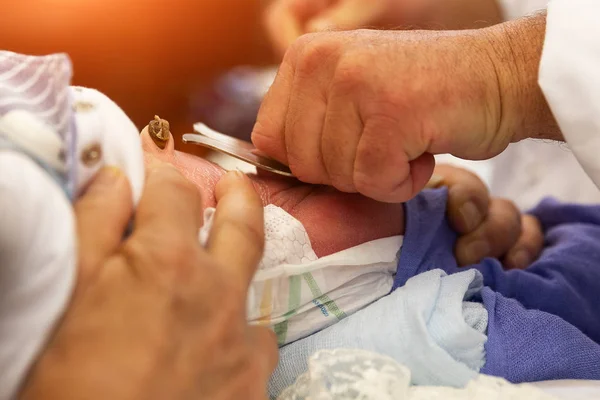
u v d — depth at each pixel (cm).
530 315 58
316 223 60
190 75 103
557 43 55
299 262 57
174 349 33
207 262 36
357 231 61
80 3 99
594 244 75
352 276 59
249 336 39
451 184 76
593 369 56
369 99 53
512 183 105
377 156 54
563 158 101
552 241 81
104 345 31
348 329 55
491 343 55
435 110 53
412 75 53
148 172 40
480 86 55
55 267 30
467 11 109
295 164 60
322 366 47
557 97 55
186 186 40
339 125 55
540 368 55
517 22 60
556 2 58
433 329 53
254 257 41
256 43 107
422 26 100
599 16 55
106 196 36
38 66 39
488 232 76
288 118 59
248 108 99
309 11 106
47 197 31
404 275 63
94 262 34
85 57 100
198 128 73
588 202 97
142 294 33
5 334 30
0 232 29
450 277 60
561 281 69
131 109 101
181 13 103
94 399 30
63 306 31
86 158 38
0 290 30
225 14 103
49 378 31
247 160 63
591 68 54
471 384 48
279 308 55
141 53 102
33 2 98
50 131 36
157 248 34
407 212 67
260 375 38
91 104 41
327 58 56
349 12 106
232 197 44
